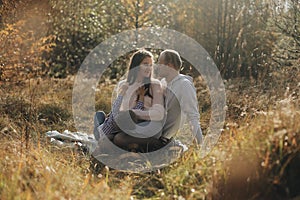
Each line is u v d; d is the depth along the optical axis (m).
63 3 13.35
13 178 4.18
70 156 5.91
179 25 12.79
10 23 11.17
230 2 11.70
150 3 13.35
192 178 4.50
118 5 13.55
